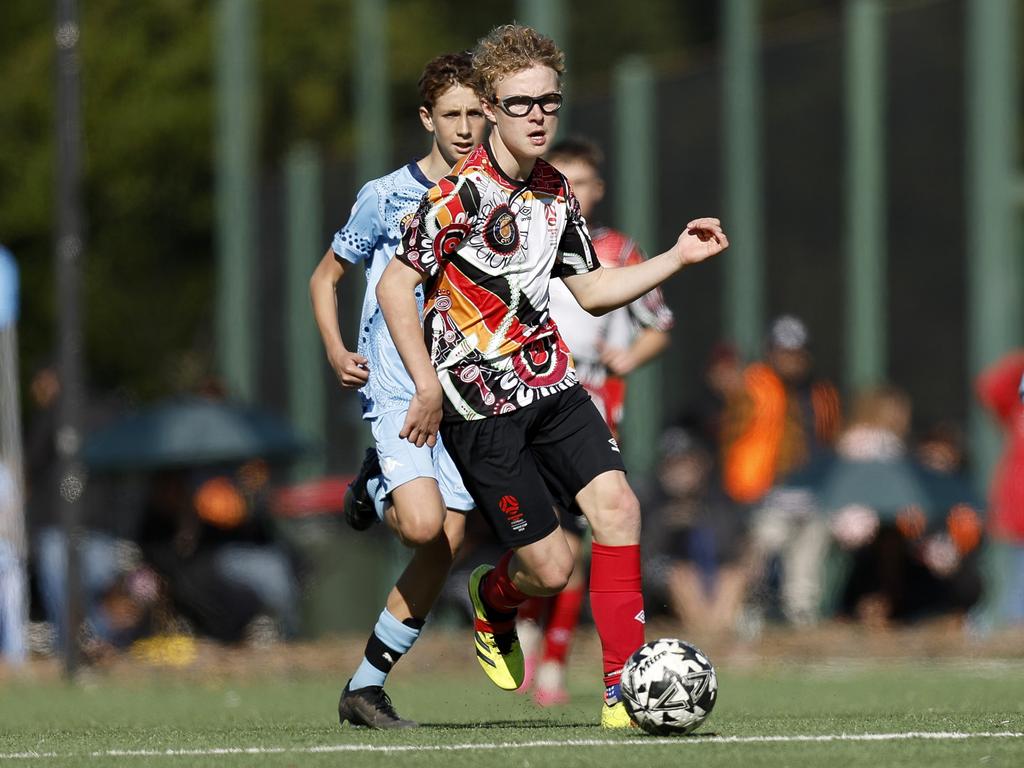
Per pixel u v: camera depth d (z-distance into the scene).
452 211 20.12
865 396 47.09
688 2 58.94
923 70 51.62
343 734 20.38
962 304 50.50
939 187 51.12
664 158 58.31
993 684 30.94
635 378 58.44
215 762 17.03
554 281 29.08
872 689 30.12
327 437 68.88
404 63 73.50
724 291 56.53
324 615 53.06
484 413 20.55
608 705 20.73
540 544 20.70
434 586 22.00
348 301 69.50
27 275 80.50
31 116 81.88
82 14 83.94
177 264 84.06
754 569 47.31
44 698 32.50
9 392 44.94
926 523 45.50
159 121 82.69
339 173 69.25
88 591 46.78
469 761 16.52
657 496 47.53
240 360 73.12
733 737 18.62
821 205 53.91
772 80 55.34
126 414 56.38
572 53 61.69
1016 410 46.41
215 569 46.88
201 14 85.44
